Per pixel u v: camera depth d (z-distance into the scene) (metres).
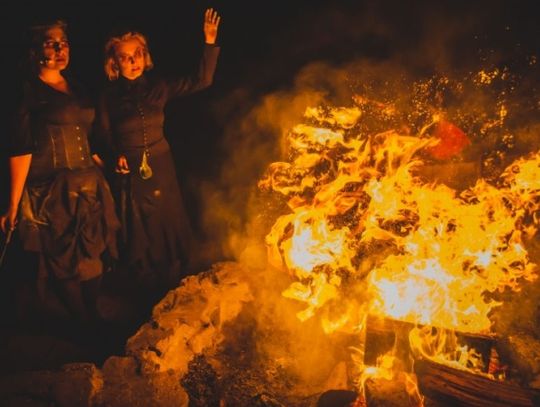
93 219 3.94
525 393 2.79
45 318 4.11
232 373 3.49
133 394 2.96
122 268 4.84
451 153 4.86
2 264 4.54
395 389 3.01
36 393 2.86
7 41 6.25
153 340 3.33
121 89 4.19
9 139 3.63
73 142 3.85
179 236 4.57
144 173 4.25
